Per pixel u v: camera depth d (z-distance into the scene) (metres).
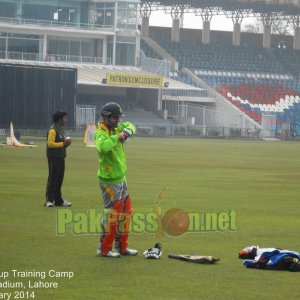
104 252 23.22
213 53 165.88
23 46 142.00
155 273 21.20
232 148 98.88
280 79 163.62
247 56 168.62
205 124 148.00
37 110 96.75
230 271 21.59
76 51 147.38
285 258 21.92
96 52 149.25
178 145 101.94
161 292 19.12
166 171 57.50
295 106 156.00
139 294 18.88
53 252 23.69
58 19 146.25
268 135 142.00
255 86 157.88
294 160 76.56
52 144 33.78
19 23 140.38
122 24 150.12
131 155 77.12
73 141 103.50
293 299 18.72
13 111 94.88
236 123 145.75
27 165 59.41
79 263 22.22
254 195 41.78
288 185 48.50
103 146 22.92
